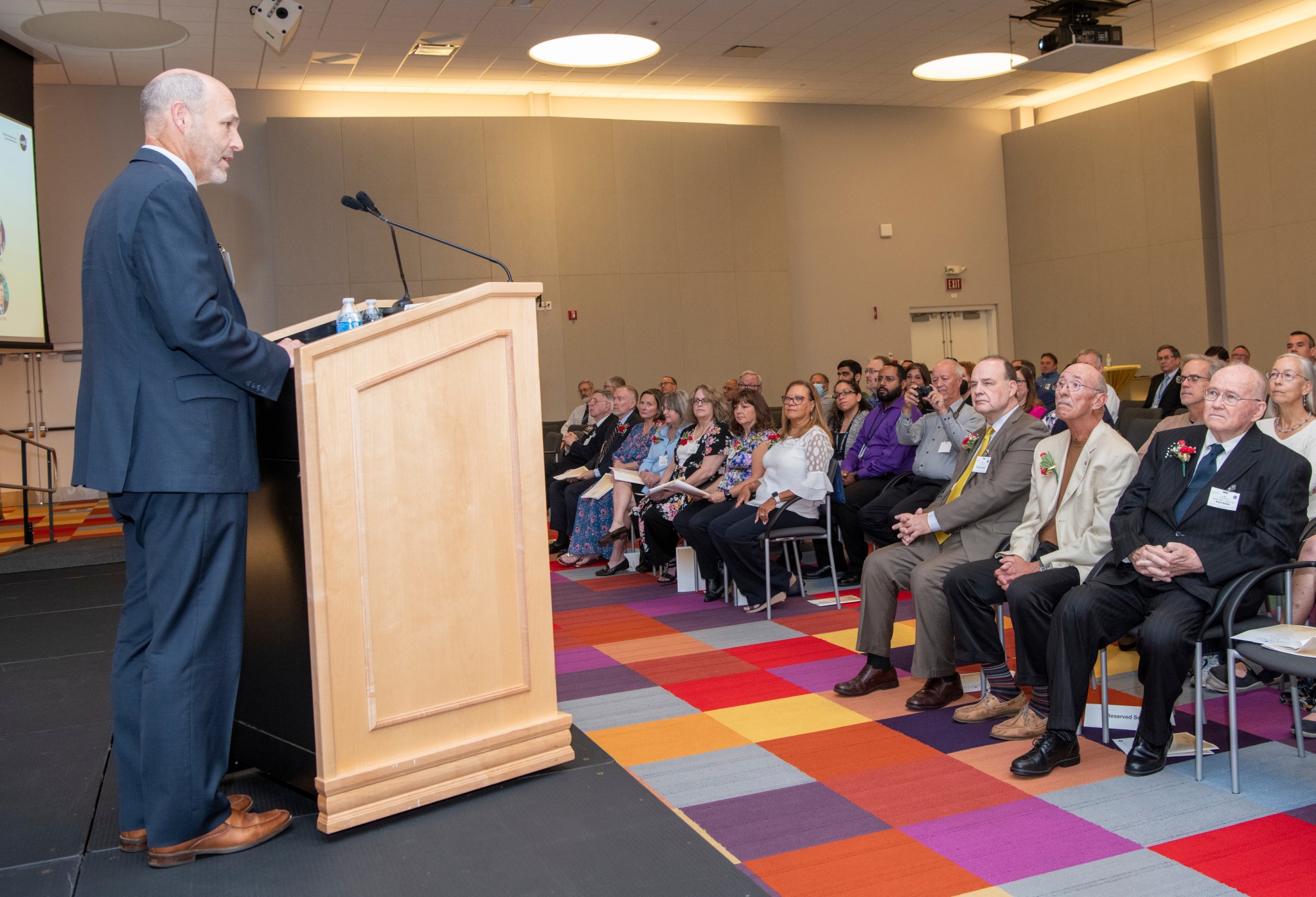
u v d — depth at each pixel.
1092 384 3.17
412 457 2.18
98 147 10.77
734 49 10.98
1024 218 14.23
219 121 2.04
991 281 14.45
